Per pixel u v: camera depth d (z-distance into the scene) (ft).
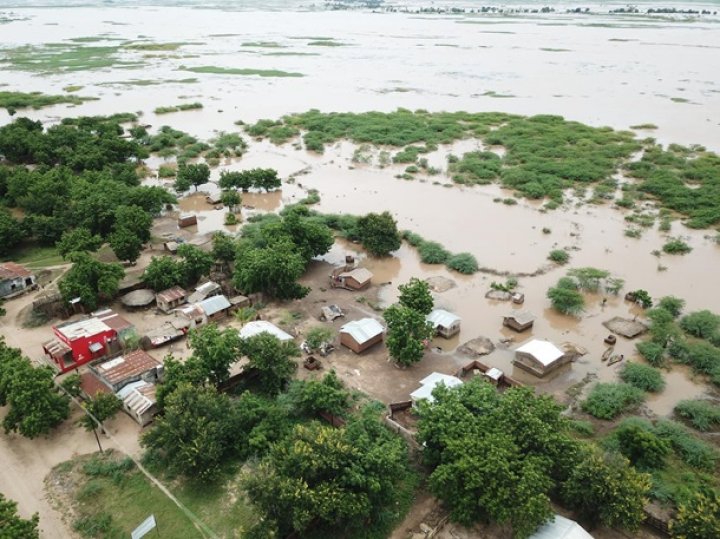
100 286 237.86
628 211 354.95
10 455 167.73
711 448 173.47
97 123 508.12
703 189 369.71
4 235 287.28
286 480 135.74
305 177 418.51
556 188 386.73
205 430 157.17
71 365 204.33
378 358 217.15
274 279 244.83
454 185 402.52
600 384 201.16
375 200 375.45
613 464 145.28
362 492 140.56
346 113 572.51
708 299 260.42
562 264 291.17
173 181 408.05
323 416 180.75
